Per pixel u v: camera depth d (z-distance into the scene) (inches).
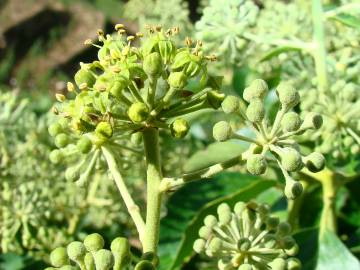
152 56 4.2
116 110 4.4
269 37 7.2
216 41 7.4
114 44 4.5
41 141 9.0
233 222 5.2
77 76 4.4
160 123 4.4
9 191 8.1
